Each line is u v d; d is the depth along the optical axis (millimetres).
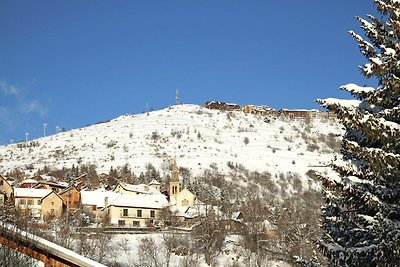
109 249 59688
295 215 80812
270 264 55906
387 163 12789
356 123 13133
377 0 14039
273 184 158500
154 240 66688
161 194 104000
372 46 14898
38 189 90188
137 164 175625
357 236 15352
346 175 14141
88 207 91000
